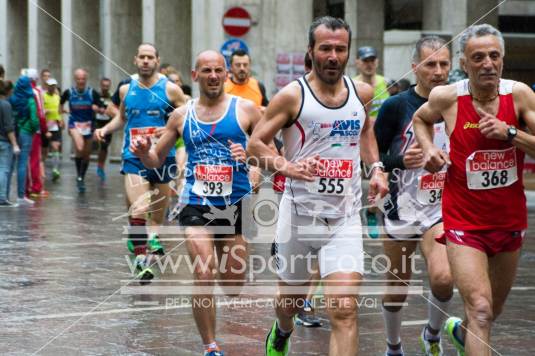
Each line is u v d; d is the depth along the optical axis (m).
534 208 40.53
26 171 42.25
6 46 100.19
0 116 39.72
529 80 63.19
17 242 29.02
